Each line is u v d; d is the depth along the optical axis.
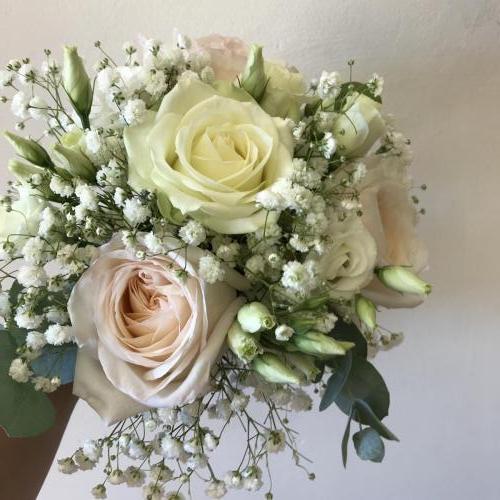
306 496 0.95
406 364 0.89
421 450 0.93
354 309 0.55
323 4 0.71
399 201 0.59
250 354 0.46
